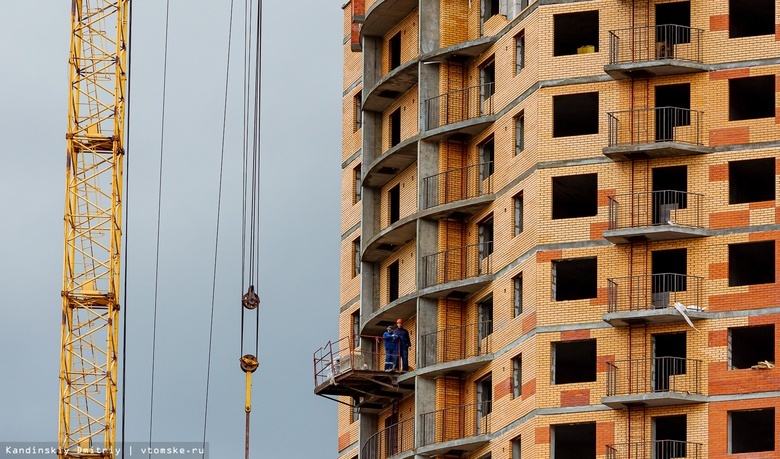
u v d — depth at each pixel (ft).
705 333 573.33
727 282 575.79
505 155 611.47
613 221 585.22
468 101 631.15
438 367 610.24
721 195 582.76
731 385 568.00
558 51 613.93
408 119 653.71
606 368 577.02
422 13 641.81
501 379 597.93
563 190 597.93
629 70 590.55
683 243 581.12
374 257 655.76
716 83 589.32
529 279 591.78
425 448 609.42
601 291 582.76
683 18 600.80
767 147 583.17
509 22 619.67
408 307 629.51
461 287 612.70
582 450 587.27
